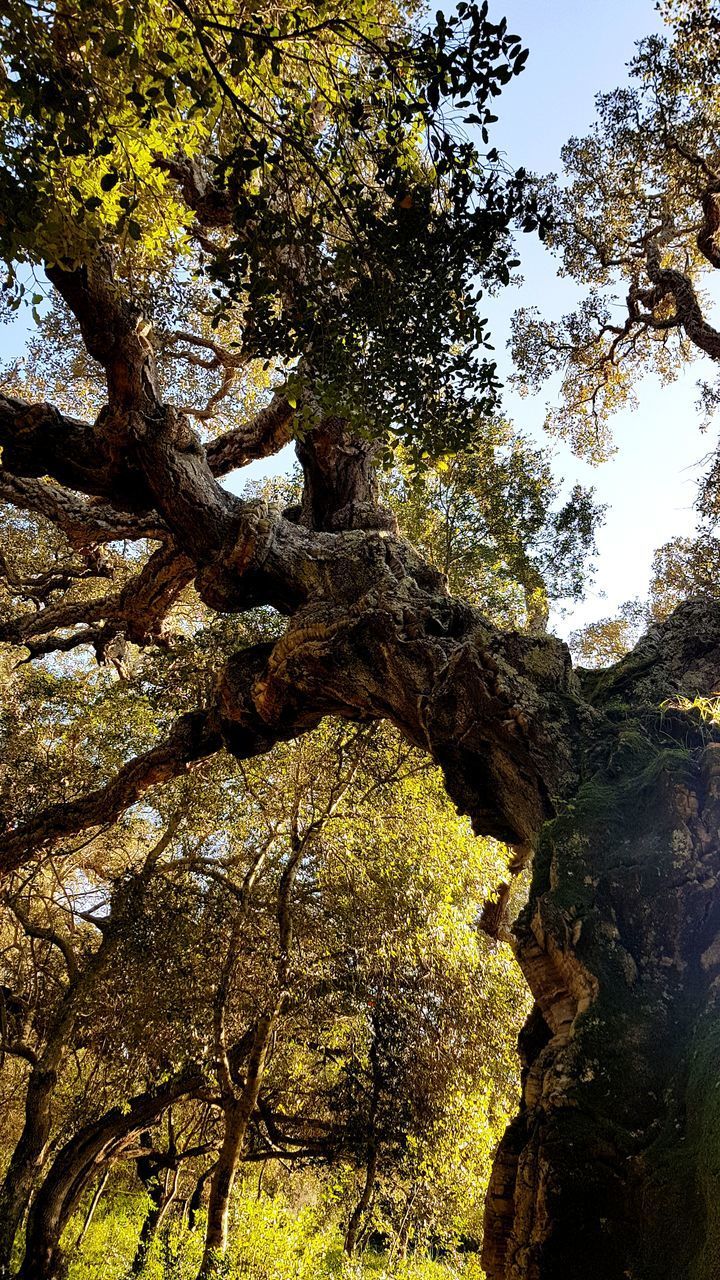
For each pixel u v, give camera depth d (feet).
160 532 32.30
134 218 18.95
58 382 53.42
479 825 19.39
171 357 42.27
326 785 41.98
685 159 36.37
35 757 46.55
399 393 16.78
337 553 23.72
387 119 15.46
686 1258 8.64
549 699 18.24
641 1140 10.38
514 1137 13.08
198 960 41.32
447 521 44.11
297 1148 50.24
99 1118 44.45
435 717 18.69
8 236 14.11
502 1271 12.39
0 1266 38.24
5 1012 46.24
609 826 14.43
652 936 12.94
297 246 16.98
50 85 13.74
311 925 42.47
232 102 14.65
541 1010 14.25
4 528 54.65
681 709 16.22
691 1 32.86
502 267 15.74
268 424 31.60
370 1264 49.57
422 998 42.65
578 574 43.86
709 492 35.58
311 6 15.51
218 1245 36.42
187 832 46.39
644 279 39.65
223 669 26.07
